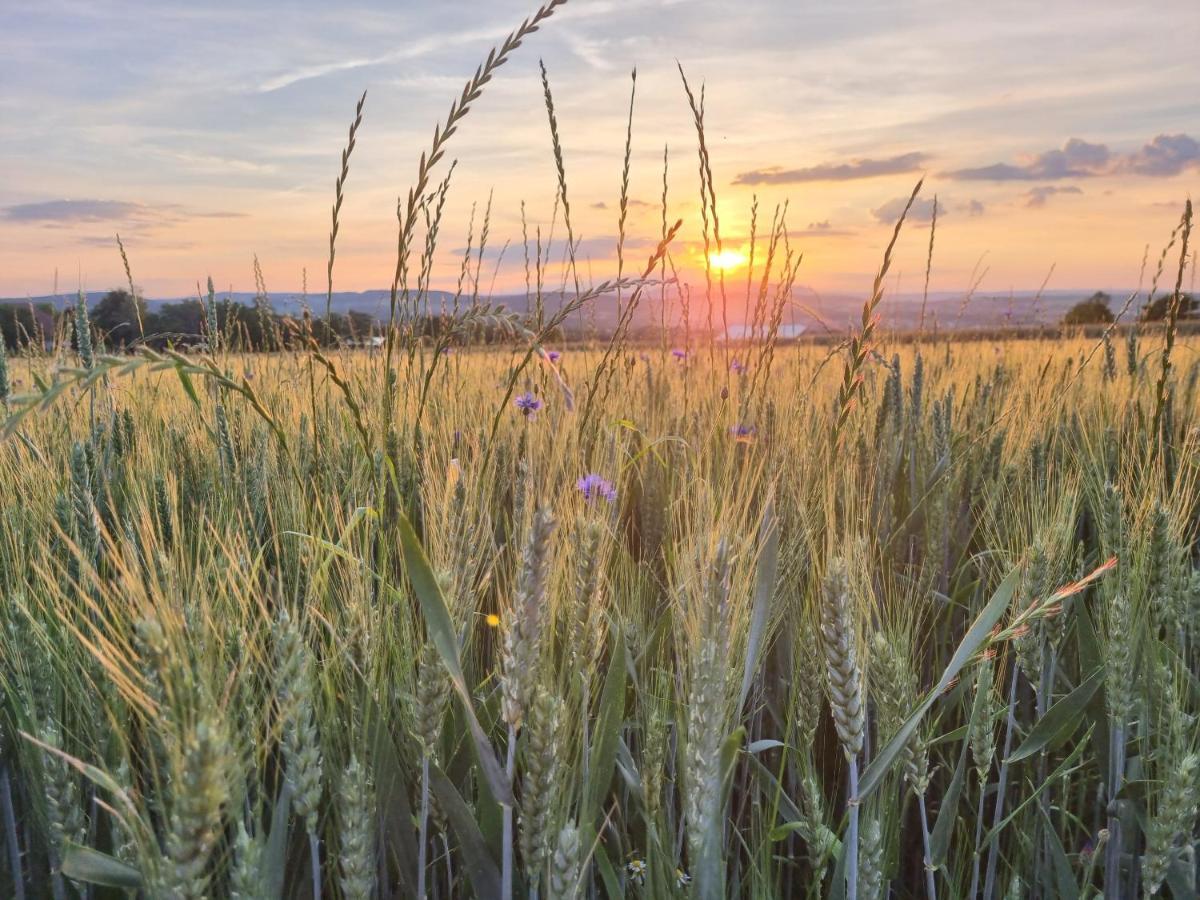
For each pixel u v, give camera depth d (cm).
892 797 221
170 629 136
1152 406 405
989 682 213
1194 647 279
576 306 215
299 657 154
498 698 205
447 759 207
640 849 227
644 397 495
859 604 221
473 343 479
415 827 198
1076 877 258
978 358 811
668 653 252
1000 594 184
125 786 161
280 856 164
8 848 205
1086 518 386
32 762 185
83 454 230
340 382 217
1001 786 229
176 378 497
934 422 384
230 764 136
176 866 123
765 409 377
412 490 264
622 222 321
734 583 201
